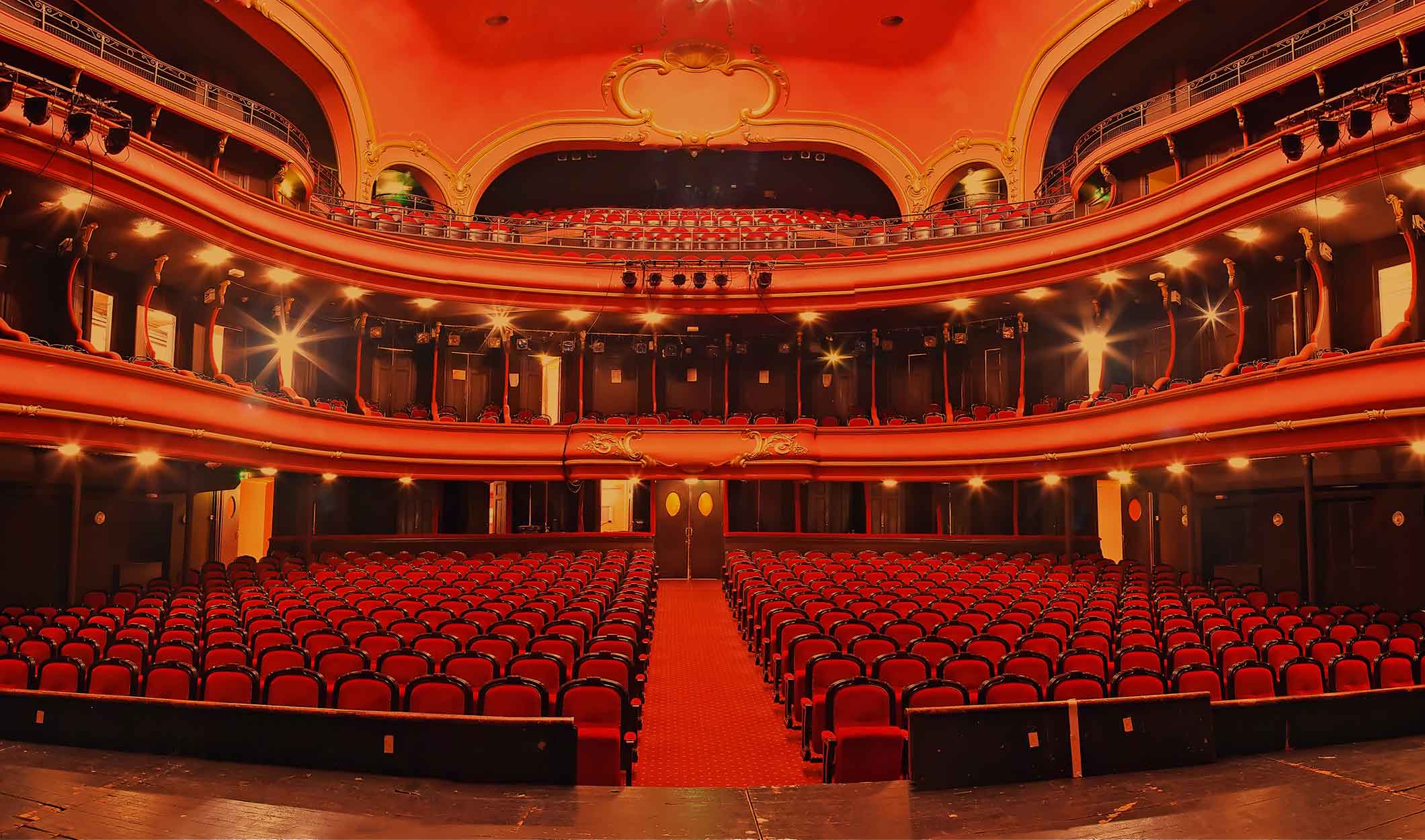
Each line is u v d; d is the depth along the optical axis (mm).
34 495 15617
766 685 10445
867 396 25328
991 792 4996
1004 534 23219
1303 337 15969
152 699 5633
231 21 19516
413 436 20516
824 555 20297
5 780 5066
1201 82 19828
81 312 16062
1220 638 9453
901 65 25234
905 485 24328
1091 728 5352
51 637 9188
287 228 17531
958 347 24516
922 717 5082
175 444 14359
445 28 23359
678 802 4812
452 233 22875
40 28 15578
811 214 27969
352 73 22516
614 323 23359
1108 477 22562
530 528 24531
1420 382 11102
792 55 25391
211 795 4863
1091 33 20141
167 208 14414
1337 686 7648
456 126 25453
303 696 6422
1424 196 12672
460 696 6367
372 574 15844
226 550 22656
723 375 26016
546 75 25516
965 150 25031
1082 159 21891
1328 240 15094
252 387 17609
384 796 4863
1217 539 19156
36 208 13594
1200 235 15273
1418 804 4789
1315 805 4777
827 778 6465
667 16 24188
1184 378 19734
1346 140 12188
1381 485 14305
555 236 23234
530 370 25656
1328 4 18156
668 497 23984
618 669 7660
